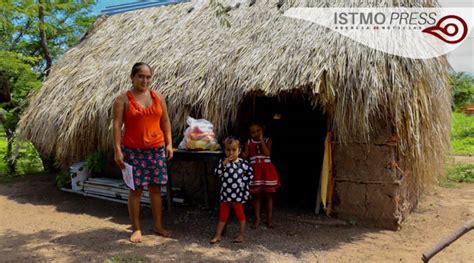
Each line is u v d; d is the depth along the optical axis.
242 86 4.96
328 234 4.89
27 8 8.42
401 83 4.56
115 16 8.30
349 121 4.62
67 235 4.70
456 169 9.30
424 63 4.80
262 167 5.12
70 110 6.38
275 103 7.79
